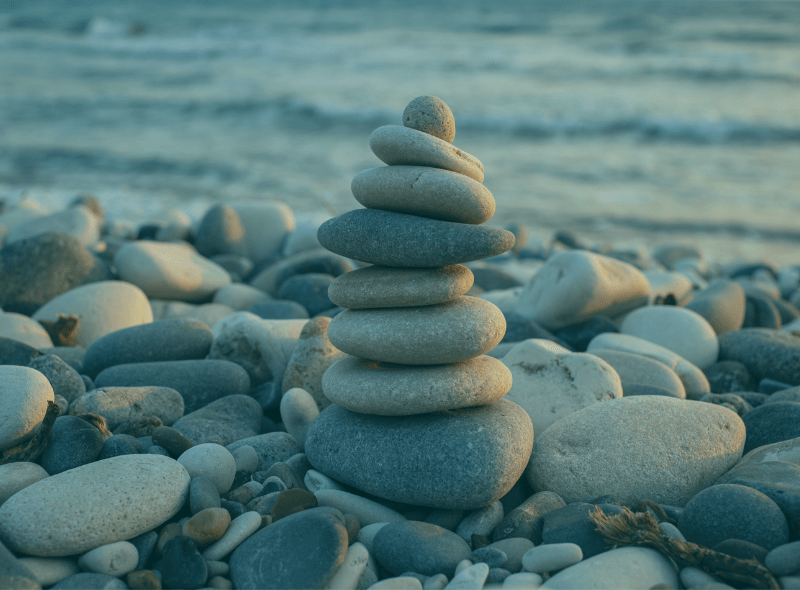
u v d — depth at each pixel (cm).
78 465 225
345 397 227
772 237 864
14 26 3481
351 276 234
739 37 2383
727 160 1230
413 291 221
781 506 203
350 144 1377
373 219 223
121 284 400
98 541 193
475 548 210
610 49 2306
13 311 418
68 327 369
